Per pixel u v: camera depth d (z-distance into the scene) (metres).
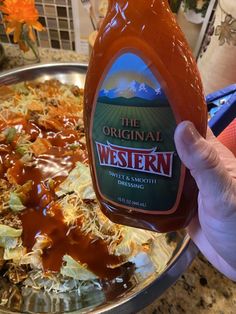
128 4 0.13
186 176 0.16
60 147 0.31
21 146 0.30
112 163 0.16
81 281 0.24
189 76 0.14
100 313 0.21
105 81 0.15
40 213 0.26
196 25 0.32
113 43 0.14
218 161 0.15
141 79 0.14
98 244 0.25
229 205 0.16
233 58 0.28
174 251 0.24
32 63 0.39
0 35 0.41
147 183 0.16
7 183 0.28
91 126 0.16
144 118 0.14
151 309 0.24
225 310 0.24
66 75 0.37
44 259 0.24
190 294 0.24
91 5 0.32
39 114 0.34
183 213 0.17
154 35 0.13
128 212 0.17
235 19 0.26
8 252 0.25
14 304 0.23
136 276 0.24
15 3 0.33
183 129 0.14
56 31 0.39
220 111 0.23
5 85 0.35
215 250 0.19
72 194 0.27
